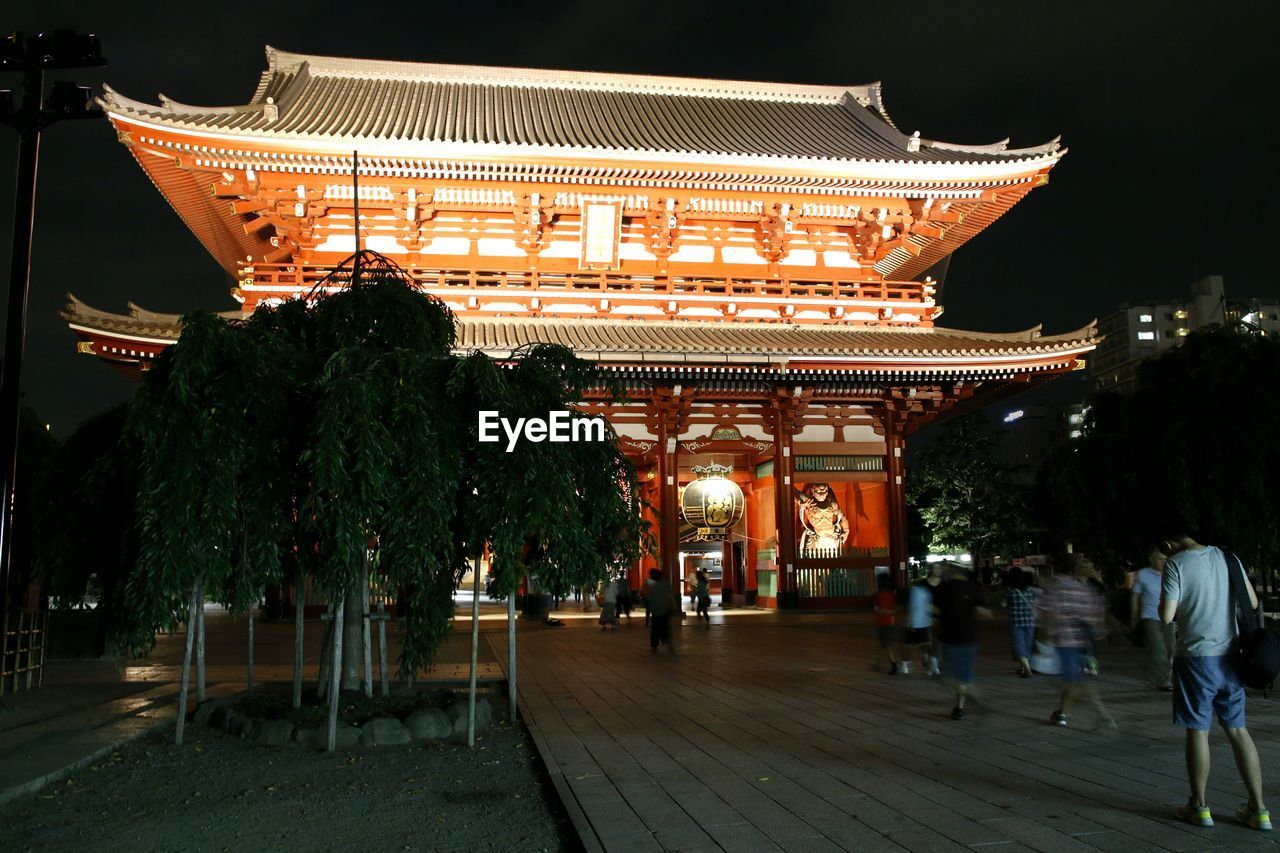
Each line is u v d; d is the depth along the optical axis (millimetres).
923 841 7219
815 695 15562
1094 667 16859
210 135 33562
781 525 37094
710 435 38156
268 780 9828
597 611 41500
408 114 42688
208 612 44844
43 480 14297
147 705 14562
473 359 11914
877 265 44000
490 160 35656
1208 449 15602
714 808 8297
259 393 10930
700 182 37688
